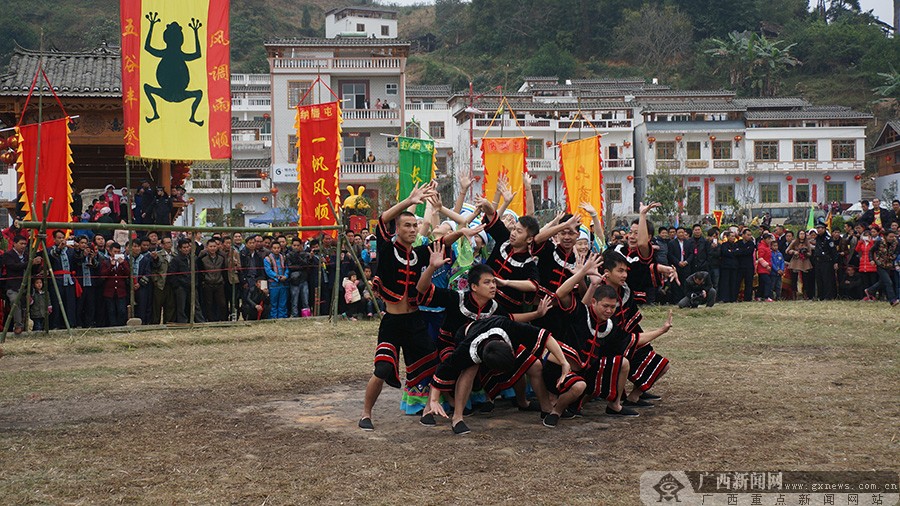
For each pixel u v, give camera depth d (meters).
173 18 14.06
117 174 24.41
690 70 79.31
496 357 6.40
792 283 18.77
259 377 9.28
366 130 44.50
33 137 13.96
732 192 53.84
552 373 7.14
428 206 8.41
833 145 53.66
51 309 13.50
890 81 71.06
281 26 103.81
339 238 14.48
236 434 6.61
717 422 6.83
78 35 85.25
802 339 11.75
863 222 18.72
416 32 105.38
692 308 16.42
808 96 73.62
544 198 51.25
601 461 5.75
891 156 54.50
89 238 15.41
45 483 5.30
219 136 14.27
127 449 6.14
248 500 4.96
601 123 53.12
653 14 82.19
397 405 7.78
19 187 14.88
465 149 50.16
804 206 51.47
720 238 18.45
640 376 7.43
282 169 44.06
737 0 83.69
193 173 46.91
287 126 44.19
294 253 15.29
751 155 53.38
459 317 7.07
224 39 14.24
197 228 13.55
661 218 46.53
